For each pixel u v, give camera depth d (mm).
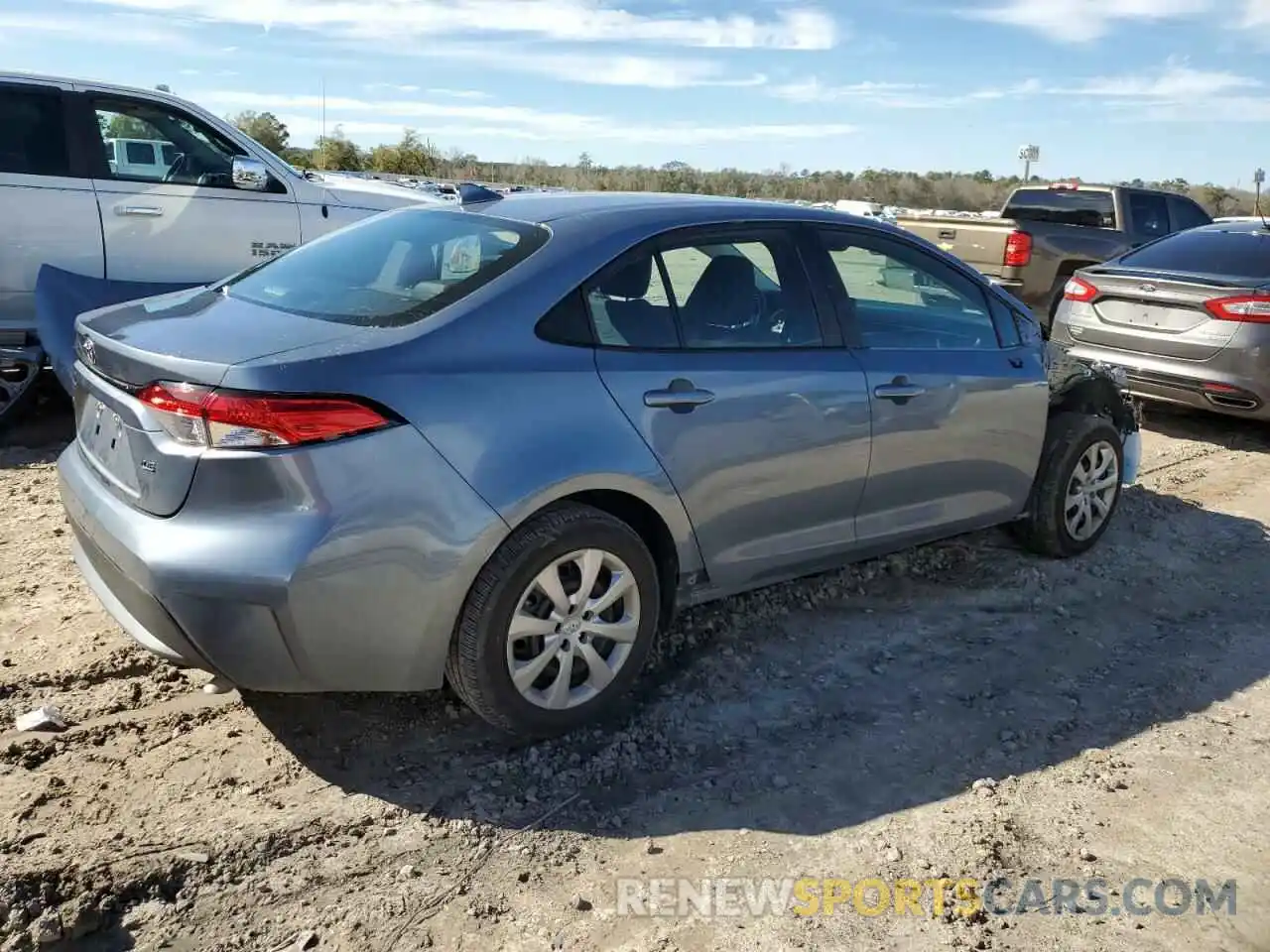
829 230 4348
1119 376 5629
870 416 4234
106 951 2592
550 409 3342
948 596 4969
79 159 6797
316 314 3461
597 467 3395
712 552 3881
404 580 3078
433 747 3510
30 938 2586
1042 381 5016
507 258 3559
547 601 3396
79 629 4145
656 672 4086
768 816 3246
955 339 4750
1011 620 4754
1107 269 8711
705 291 3881
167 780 3242
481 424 3193
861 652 4375
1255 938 2816
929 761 3602
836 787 3416
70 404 7488
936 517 4703
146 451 3070
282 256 4273
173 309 3713
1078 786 3482
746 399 3822
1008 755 3660
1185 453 7875
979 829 3217
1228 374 7777
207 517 2959
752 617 4586
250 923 2701
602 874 2957
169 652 3145
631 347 3619
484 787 3312
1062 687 4168
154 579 2953
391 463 3027
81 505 3363
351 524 2971
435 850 3016
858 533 4395
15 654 3912
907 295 4582
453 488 3119
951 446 4609
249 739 3496
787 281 4145
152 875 2820
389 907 2781
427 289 3492
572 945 2680
